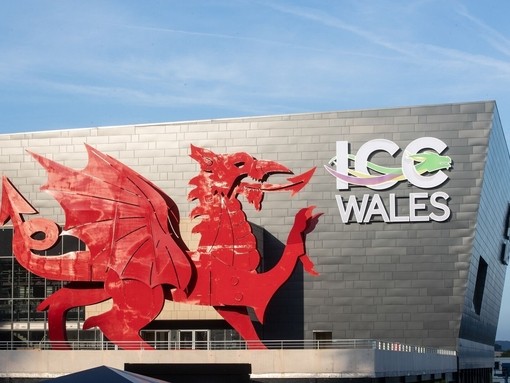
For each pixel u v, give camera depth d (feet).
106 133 249.55
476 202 237.04
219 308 189.88
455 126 238.48
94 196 196.65
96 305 234.38
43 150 251.60
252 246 189.98
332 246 240.32
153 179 246.88
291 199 241.35
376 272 239.50
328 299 240.12
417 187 238.68
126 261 191.42
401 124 239.50
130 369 157.69
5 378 184.96
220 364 155.84
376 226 239.71
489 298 319.68
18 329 238.48
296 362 177.58
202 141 245.45
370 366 175.01
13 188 204.95
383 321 238.48
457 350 238.68
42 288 238.89
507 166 304.71
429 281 238.07
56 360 183.62
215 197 193.06
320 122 241.55
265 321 241.14
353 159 240.12
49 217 249.55
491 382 376.68
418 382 218.38
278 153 242.37
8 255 240.32
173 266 189.37
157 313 188.85
